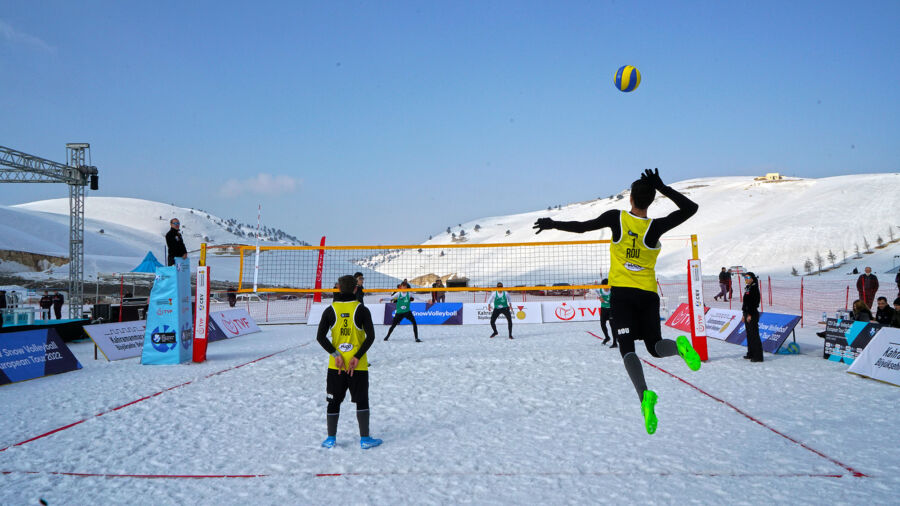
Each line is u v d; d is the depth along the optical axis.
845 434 4.91
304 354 10.80
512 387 7.44
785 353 10.22
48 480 4.09
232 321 16.36
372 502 3.56
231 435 5.30
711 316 13.60
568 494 3.63
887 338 7.65
